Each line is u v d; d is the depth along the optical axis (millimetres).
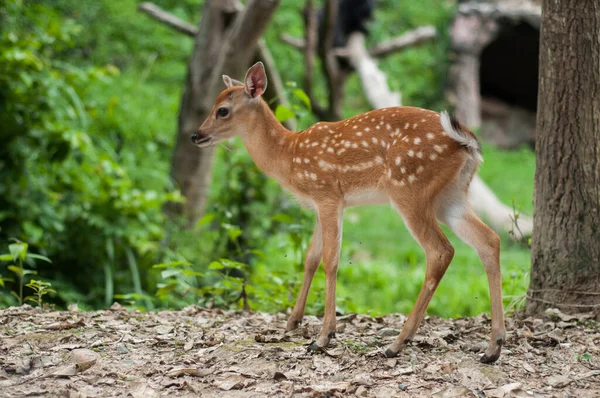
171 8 32250
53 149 13133
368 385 6223
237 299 10000
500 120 32812
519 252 18766
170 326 8086
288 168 7910
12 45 12906
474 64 31859
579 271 8375
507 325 8227
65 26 14734
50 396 6023
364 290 15469
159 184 18094
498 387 6223
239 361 6867
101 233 13094
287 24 31891
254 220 14117
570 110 8312
